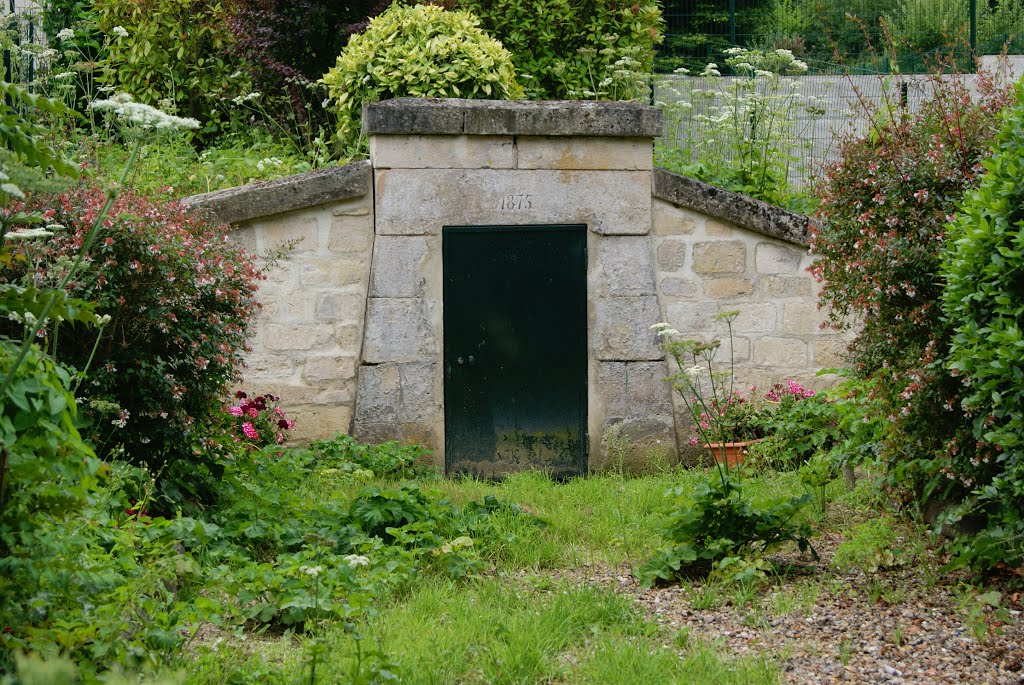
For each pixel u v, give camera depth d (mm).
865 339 6410
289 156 10883
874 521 6176
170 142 10453
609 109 9125
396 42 10305
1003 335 5062
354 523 6309
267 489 6641
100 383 5867
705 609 5512
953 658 4746
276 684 4270
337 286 9055
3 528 3527
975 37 15203
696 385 9367
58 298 3654
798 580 5879
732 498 6199
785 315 9453
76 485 3879
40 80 9695
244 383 8953
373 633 4887
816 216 6766
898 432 6164
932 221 5988
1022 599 5219
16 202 5234
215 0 11898
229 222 8797
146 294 5906
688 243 9383
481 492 7938
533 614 5160
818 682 4551
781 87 11906
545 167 9203
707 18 16500
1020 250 5141
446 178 9102
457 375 9164
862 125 10805
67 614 3949
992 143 5961
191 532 5570
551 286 9250
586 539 6820
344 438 8727
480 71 10133
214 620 4594
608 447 9258
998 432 5207
